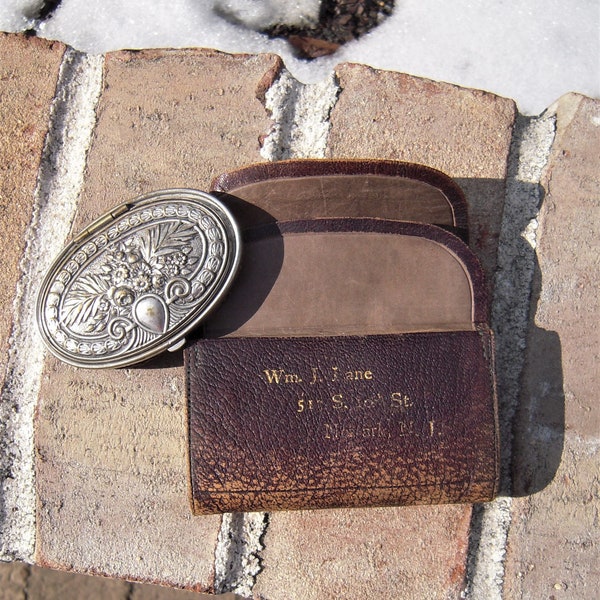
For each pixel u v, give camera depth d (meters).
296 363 0.27
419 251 0.27
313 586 0.30
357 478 0.27
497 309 0.31
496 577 0.30
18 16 0.38
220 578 0.30
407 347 0.27
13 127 0.32
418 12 0.38
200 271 0.27
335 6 0.38
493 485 0.27
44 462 0.30
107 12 0.38
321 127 0.32
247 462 0.27
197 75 0.32
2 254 0.31
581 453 0.30
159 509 0.30
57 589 0.35
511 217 0.32
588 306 0.31
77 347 0.28
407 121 0.32
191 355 0.27
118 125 0.32
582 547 0.30
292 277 0.27
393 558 0.30
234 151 0.32
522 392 0.31
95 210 0.31
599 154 0.32
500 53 0.37
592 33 0.38
